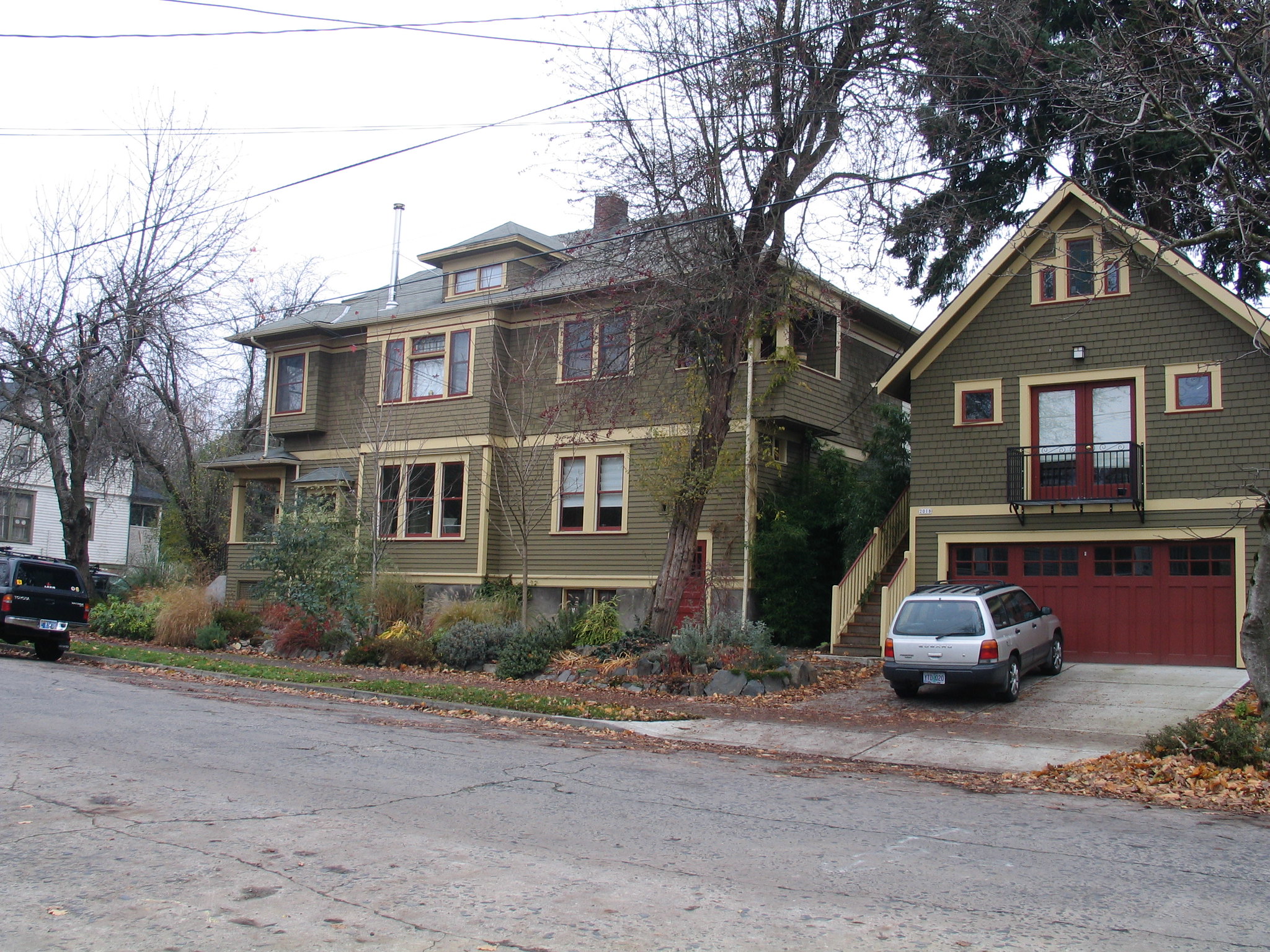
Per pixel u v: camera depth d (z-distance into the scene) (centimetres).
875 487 2269
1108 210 1655
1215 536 1778
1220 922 587
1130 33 1664
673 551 1947
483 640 2012
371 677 1861
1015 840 793
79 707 1327
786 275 1870
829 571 2353
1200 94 1385
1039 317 1966
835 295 2089
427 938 525
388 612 2347
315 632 2228
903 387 2153
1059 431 1942
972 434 2012
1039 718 1445
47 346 2572
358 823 770
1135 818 893
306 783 912
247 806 812
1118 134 1633
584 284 2142
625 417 2444
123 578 3328
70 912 552
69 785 862
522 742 1238
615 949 518
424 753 1109
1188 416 1819
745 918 573
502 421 2605
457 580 2595
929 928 563
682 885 634
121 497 4631
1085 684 1667
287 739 1152
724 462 2030
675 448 2039
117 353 2611
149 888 595
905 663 1562
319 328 2958
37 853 662
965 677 1520
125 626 2548
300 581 2227
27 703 1342
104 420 2773
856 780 1080
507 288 2639
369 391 2816
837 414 2498
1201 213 1669
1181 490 1814
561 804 872
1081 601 1906
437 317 2720
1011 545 1977
